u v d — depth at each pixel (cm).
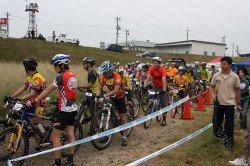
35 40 4616
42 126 546
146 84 853
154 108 848
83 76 1653
